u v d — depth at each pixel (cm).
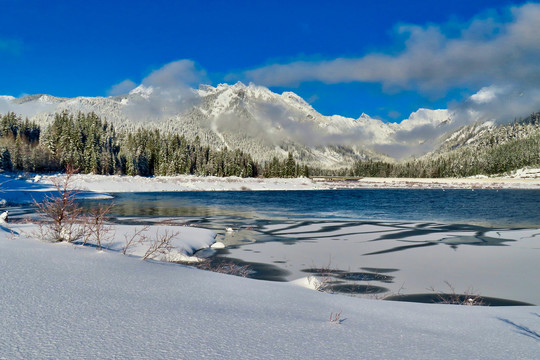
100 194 4738
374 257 1293
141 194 5503
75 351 212
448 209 3369
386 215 2850
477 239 1658
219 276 516
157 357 211
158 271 489
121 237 1237
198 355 218
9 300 297
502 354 260
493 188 9225
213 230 1948
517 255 1323
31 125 12438
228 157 11956
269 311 350
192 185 7288
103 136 10994
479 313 422
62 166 8481
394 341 279
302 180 10356
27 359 196
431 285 970
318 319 334
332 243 1562
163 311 309
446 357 247
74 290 348
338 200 4694
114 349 219
